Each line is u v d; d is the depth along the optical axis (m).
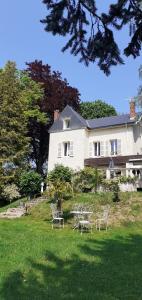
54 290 8.67
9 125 37.25
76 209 22.67
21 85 44.47
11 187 35.44
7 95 37.50
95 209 24.45
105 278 9.77
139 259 12.20
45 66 48.22
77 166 40.03
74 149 40.81
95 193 28.20
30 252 12.45
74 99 48.03
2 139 36.25
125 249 13.90
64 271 10.39
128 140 38.56
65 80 48.62
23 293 8.41
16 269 10.35
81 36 6.75
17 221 22.34
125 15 6.33
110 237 17.03
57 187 23.52
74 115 41.81
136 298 8.27
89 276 9.93
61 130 42.16
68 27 6.65
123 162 37.25
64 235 16.86
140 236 17.67
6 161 35.88
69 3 6.40
